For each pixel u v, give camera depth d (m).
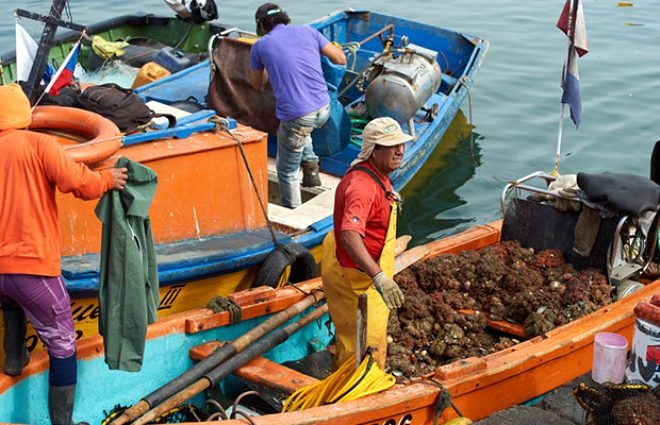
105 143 5.77
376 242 5.25
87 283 5.94
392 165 5.13
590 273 6.65
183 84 10.16
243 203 7.01
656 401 4.92
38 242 4.65
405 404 5.22
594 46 15.57
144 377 5.72
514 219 7.18
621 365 5.52
